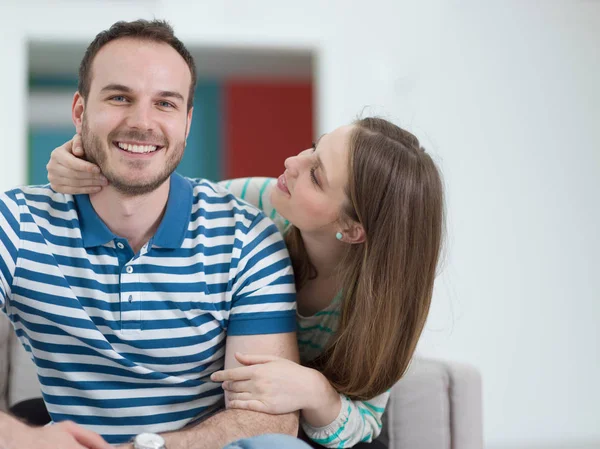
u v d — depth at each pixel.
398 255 1.54
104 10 3.57
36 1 3.51
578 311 3.77
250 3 3.71
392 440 1.77
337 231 1.60
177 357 1.53
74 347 1.49
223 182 1.97
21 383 1.86
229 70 4.27
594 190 3.82
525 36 3.82
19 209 1.48
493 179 3.77
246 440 1.22
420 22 3.81
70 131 4.16
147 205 1.48
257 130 4.43
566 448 3.63
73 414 1.52
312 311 1.75
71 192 1.47
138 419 1.54
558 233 3.79
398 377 1.62
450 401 1.81
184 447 1.33
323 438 1.58
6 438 1.20
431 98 3.77
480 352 3.69
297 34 3.73
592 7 3.85
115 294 1.47
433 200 1.58
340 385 1.61
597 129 3.84
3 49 3.47
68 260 1.48
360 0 3.79
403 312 1.58
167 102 1.47
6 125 3.47
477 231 3.73
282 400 1.45
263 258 1.55
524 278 3.75
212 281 1.52
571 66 3.84
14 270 1.45
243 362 1.48
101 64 1.44
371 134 1.59
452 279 3.68
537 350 3.73
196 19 3.66
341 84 3.77
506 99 3.80
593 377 3.76
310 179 1.59
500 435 3.69
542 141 3.81
